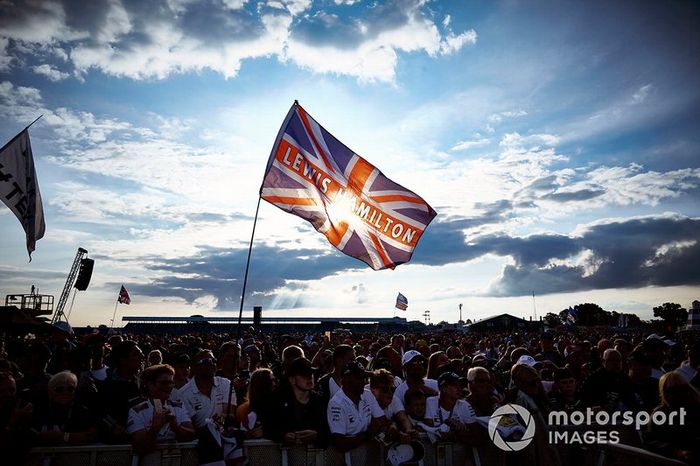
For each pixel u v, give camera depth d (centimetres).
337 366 585
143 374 470
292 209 675
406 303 4044
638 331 4850
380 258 741
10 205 869
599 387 641
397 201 754
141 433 435
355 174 740
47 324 2220
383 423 490
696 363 782
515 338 1645
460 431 505
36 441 419
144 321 8844
